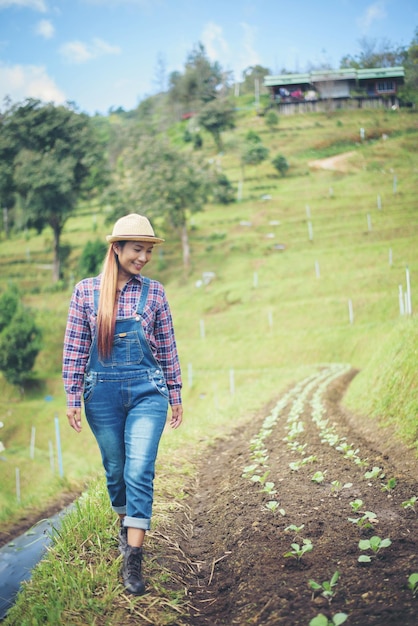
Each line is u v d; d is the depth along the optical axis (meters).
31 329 46.56
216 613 3.29
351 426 8.77
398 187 63.25
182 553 4.18
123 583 3.50
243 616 3.11
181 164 62.69
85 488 8.59
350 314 38.41
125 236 3.48
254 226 61.66
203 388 35.59
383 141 78.88
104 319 3.49
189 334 44.31
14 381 46.09
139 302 3.59
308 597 3.09
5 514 7.82
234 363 38.25
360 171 69.94
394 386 8.73
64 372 3.63
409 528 3.82
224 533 4.40
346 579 3.19
